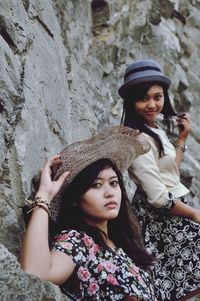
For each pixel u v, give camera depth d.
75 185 2.83
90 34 5.89
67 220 2.85
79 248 2.67
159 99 3.60
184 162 6.71
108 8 6.00
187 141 7.35
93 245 2.73
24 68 3.40
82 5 5.59
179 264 3.39
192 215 3.37
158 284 3.36
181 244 3.41
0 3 3.37
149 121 3.59
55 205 2.85
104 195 2.83
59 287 2.59
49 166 2.83
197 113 7.81
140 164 3.35
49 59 4.01
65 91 4.39
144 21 6.68
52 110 3.80
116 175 2.90
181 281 3.38
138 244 3.00
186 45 8.05
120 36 6.29
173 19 7.95
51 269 2.53
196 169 6.85
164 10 7.66
